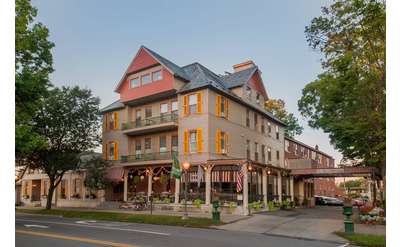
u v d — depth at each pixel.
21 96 18.52
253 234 15.45
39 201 41.09
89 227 17.23
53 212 27.86
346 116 24.05
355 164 27.27
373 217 18.92
